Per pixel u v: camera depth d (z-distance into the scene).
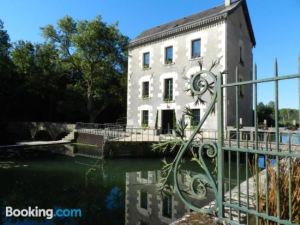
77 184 12.09
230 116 19.64
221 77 3.39
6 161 17.34
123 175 14.52
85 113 36.38
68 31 35.38
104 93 34.84
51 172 14.54
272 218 2.86
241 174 12.43
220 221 3.32
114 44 34.44
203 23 21.16
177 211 8.49
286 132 4.30
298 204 3.05
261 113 12.14
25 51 35.78
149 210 8.64
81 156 20.38
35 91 34.44
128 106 26.55
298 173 3.13
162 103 23.56
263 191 3.61
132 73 26.50
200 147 3.57
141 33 28.56
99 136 20.92
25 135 32.66
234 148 3.26
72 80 37.25
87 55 33.81
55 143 24.42
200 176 3.59
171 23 26.27
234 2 22.66
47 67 35.34
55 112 36.44
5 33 36.28
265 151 2.94
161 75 23.91
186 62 22.20
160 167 16.84
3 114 34.06
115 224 7.43
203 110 19.92
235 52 21.47
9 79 33.91
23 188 11.08
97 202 9.55
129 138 21.08
